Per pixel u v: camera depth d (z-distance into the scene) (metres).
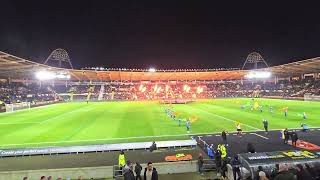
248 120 46.19
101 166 22.27
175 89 136.38
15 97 87.06
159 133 36.81
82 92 126.56
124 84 138.38
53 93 116.12
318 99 81.50
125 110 69.31
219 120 47.03
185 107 74.06
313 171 15.54
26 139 34.75
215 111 61.81
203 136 34.03
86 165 23.52
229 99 107.69
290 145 28.14
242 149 27.23
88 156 26.19
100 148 27.69
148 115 57.16
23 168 23.11
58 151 27.09
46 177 20.91
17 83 108.19
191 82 144.88
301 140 30.20
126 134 36.78
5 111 67.00
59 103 101.50
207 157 24.95
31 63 73.44
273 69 103.44
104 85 136.75
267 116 50.91
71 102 106.75
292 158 18.44
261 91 126.06
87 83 136.50
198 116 52.94
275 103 79.69
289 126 39.25
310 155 19.02
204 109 67.06
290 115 51.53
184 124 43.62
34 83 117.81
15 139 34.84
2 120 52.41
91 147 27.75
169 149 27.95
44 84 123.06
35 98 96.69
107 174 21.33
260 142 29.83
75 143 32.12
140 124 45.00
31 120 52.12
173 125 43.03
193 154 26.11
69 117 56.34
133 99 118.06
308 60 76.56
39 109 75.69
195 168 22.00
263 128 38.12
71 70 105.44
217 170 21.25
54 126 44.69
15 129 42.28
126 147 28.00
